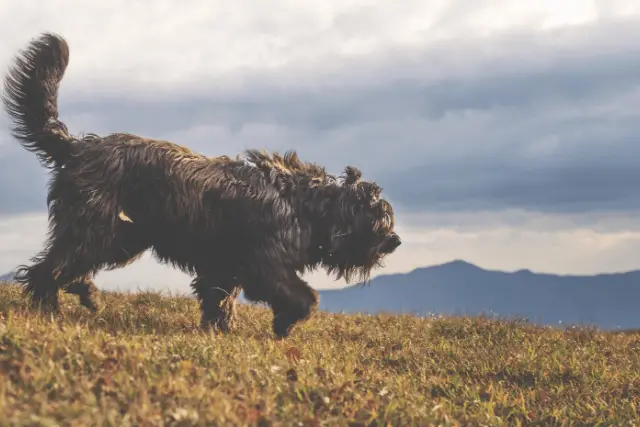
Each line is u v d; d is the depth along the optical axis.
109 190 9.30
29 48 9.80
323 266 11.00
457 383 9.08
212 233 9.82
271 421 5.66
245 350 7.79
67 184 9.32
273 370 7.02
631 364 10.98
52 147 9.62
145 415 5.17
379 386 7.59
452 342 11.68
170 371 6.43
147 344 7.09
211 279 10.33
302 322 10.31
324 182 10.66
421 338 11.91
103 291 13.03
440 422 6.98
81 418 4.82
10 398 4.99
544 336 12.59
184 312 12.23
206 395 5.79
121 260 9.66
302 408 6.20
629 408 8.73
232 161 10.20
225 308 10.52
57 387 5.44
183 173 9.61
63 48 9.86
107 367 6.09
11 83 9.73
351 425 6.24
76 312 9.79
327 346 9.92
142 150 9.51
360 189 10.71
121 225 9.41
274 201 10.10
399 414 6.75
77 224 9.25
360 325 12.76
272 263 10.02
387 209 10.88
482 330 12.83
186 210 9.59
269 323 12.05
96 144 9.50
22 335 6.42
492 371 9.91
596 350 11.98
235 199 9.88
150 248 9.88
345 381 7.21
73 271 9.35
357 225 10.64
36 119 9.66
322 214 10.48
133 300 12.66
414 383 8.79
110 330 8.85
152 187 9.47
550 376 9.90
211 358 7.08
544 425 8.16
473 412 8.01
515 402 8.55
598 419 8.35
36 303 9.42
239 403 5.87
